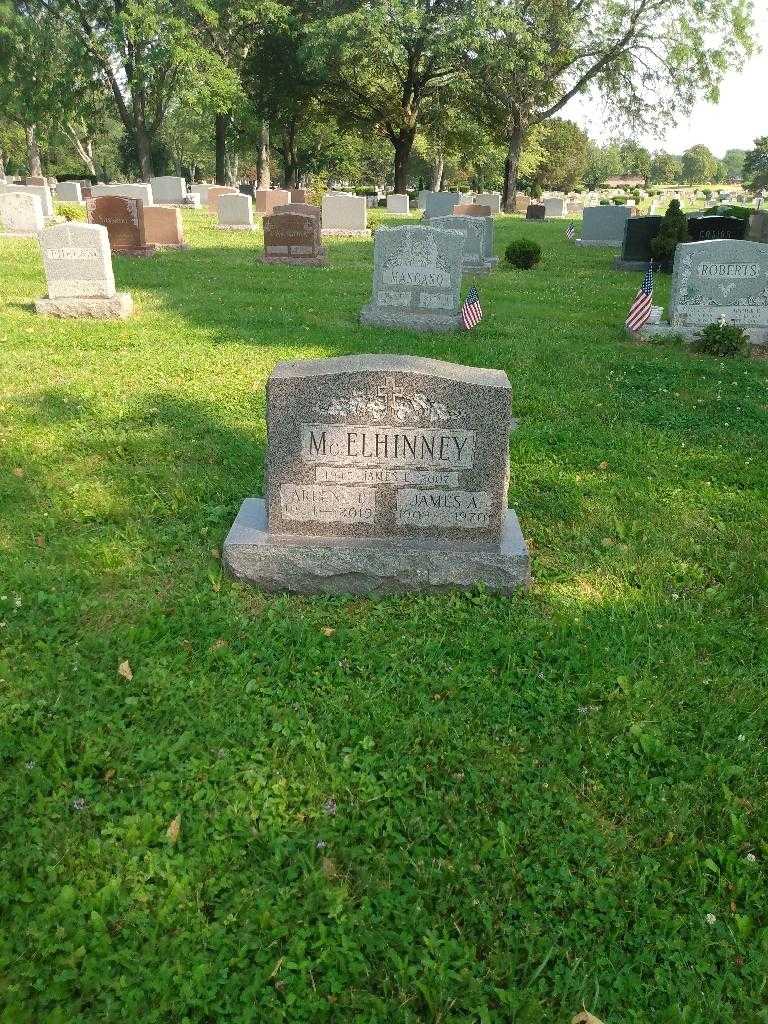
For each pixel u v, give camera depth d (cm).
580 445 759
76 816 321
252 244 2422
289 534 496
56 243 1216
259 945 278
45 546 534
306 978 270
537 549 561
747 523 606
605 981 274
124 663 411
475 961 277
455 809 339
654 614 481
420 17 3572
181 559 524
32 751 351
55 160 7875
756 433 811
